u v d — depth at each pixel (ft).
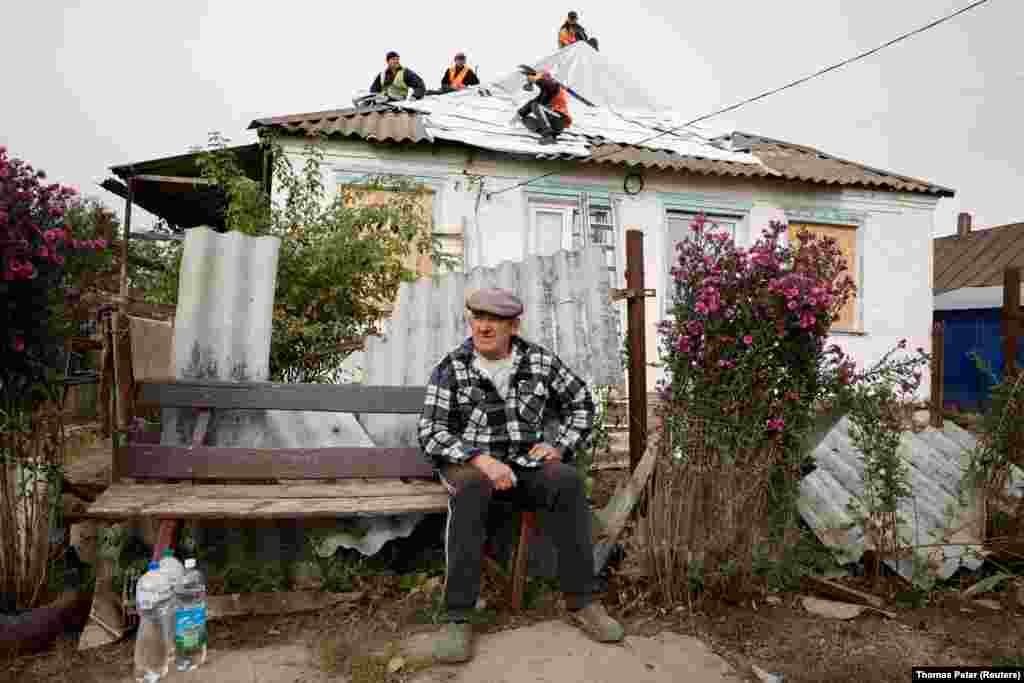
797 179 29.96
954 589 10.16
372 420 11.43
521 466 8.84
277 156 18.80
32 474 8.80
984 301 39.63
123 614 8.70
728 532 9.37
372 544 9.91
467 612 8.23
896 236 32.73
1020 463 11.84
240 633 8.64
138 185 26.32
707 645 8.45
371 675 7.54
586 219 28.48
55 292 8.87
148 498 8.87
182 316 10.94
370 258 14.64
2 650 8.00
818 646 8.46
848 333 31.86
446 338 12.71
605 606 9.44
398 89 33.83
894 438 10.16
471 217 27.22
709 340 9.52
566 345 12.67
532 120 29.50
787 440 9.66
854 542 10.31
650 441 11.55
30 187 8.49
